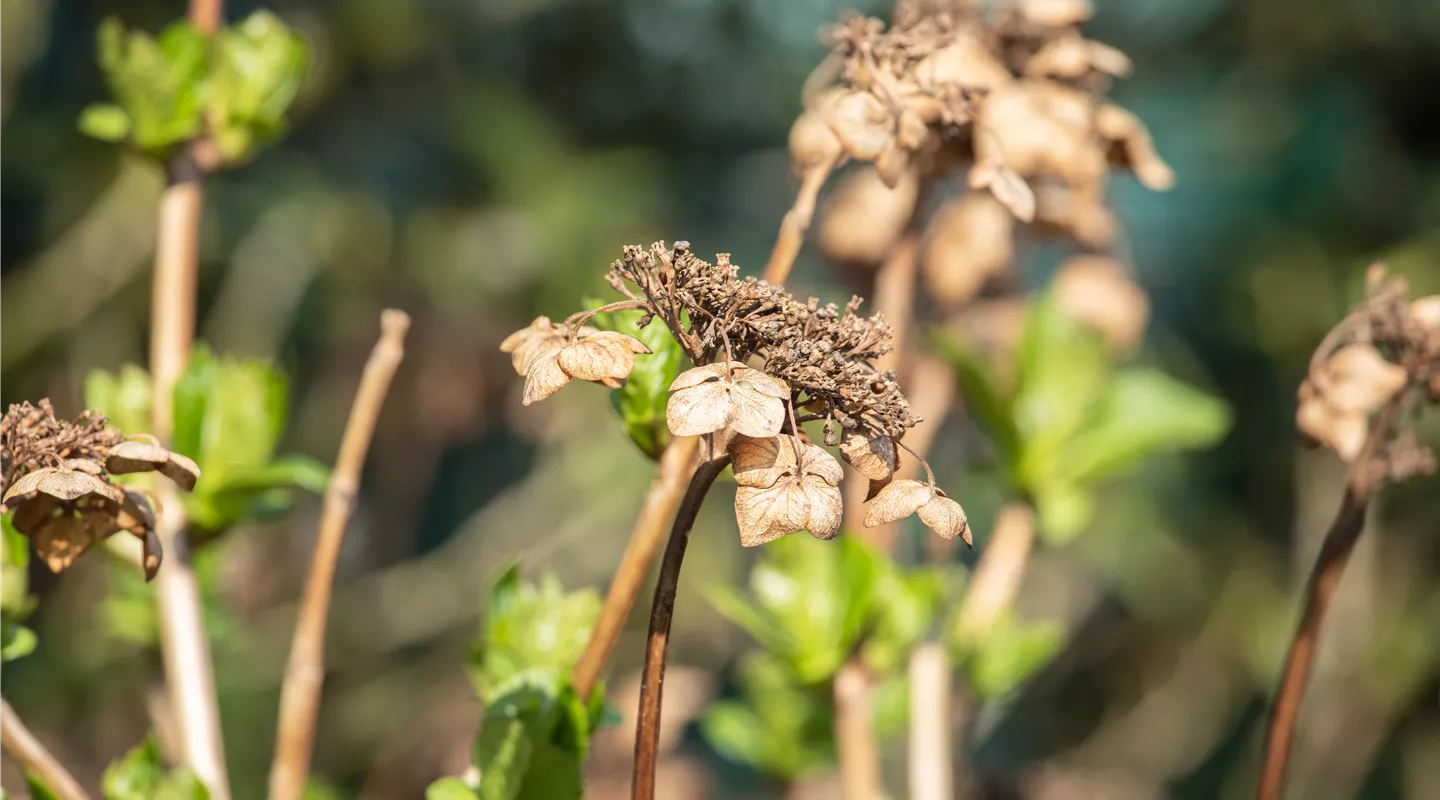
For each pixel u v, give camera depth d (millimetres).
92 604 3457
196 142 1232
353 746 4000
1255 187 4379
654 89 4484
